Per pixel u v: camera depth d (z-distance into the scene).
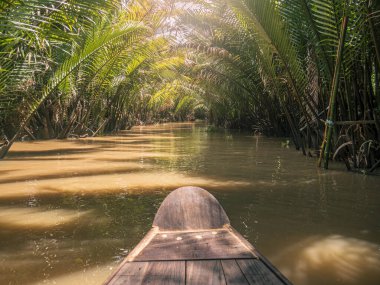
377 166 5.98
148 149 9.72
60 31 5.50
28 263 2.37
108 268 2.29
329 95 6.89
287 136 14.23
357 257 2.46
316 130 7.73
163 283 1.34
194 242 1.83
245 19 7.64
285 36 6.91
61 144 11.00
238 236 1.90
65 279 2.14
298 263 2.37
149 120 28.67
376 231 2.98
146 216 3.39
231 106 19.73
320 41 6.05
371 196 4.20
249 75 13.24
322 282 2.12
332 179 5.26
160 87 23.92
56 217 3.37
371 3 5.12
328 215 3.43
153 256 1.62
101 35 9.62
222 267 1.49
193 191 2.35
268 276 1.39
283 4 6.57
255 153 8.69
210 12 11.93
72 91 12.31
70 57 9.54
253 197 4.13
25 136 11.95
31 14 4.71
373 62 6.03
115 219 3.30
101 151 9.13
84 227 3.08
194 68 16.78
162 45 15.31
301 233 2.93
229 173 5.79
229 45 12.72
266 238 2.82
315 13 6.18
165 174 5.69
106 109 15.95
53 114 13.13
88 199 4.06
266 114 14.97
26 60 7.12
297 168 6.31
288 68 7.36
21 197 4.16
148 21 13.20
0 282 2.11
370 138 6.04
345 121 6.04
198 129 21.77
